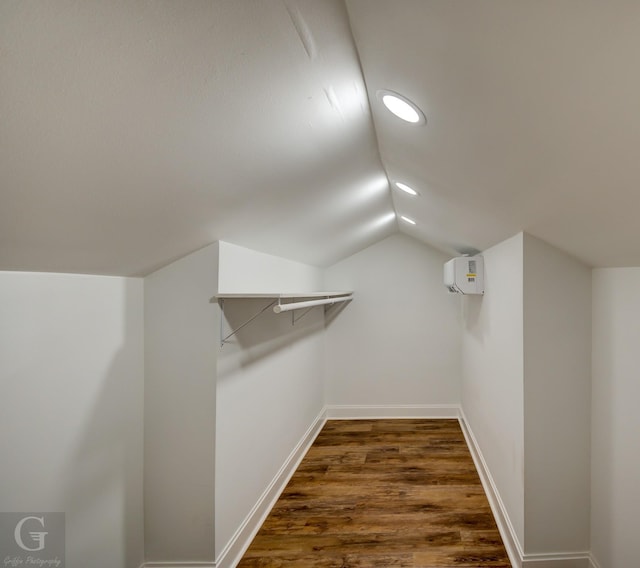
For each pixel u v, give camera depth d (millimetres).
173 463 1844
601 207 1168
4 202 891
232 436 2012
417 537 2197
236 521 2049
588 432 1873
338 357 4352
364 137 1471
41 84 637
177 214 1349
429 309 4277
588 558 1868
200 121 898
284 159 1305
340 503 2562
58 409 1437
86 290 1557
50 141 762
